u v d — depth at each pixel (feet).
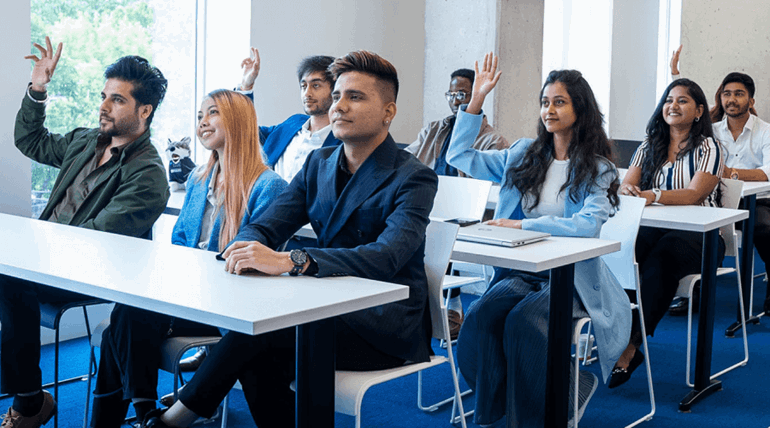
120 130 8.96
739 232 14.06
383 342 6.40
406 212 6.41
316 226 7.10
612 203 8.77
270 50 16.33
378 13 18.88
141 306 5.09
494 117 19.81
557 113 8.72
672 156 12.65
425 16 20.30
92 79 14.40
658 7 26.14
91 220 8.57
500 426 8.79
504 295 8.38
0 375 7.59
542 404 7.66
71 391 10.16
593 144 8.73
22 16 11.50
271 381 6.46
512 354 7.82
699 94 12.25
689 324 10.75
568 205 8.89
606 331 8.34
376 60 6.62
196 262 6.33
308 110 11.73
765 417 9.72
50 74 9.94
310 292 5.31
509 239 7.70
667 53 26.63
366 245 6.18
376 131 6.68
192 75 16.31
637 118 26.17
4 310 7.48
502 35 19.56
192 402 6.06
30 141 10.07
